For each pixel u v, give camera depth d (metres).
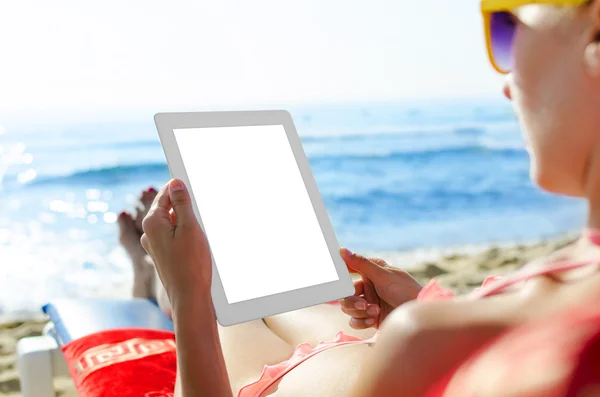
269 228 1.45
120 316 2.31
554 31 0.64
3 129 13.47
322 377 1.28
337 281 1.48
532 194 10.00
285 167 1.54
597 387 0.55
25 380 2.16
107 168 11.18
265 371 1.41
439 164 12.07
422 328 0.65
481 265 6.36
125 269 6.61
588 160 0.64
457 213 9.13
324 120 15.81
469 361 0.62
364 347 1.36
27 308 5.52
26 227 8.12
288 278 1.42
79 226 8.21
